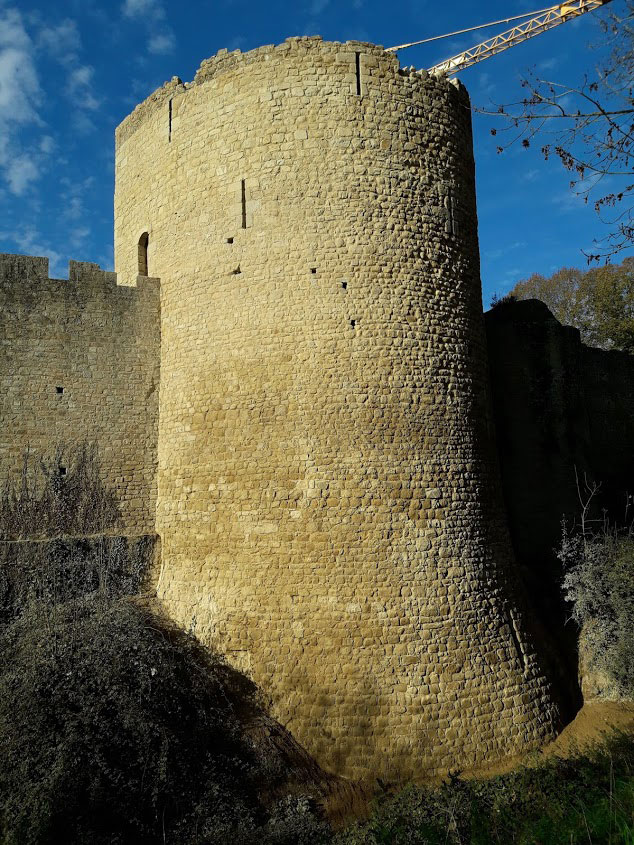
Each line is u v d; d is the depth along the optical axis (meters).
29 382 11.73
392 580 9.99
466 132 12.49
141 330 12.52
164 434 12.12
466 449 11.18
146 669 8.85
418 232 11.27
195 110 11.96
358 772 9.11
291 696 9.59
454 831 6.47
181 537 11.37
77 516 11.74
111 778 7.57
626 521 15.77
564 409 14.46
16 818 6.89
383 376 10.60
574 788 7.08
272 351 10.73
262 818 8.31
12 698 8.04
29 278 11.93
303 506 10.23
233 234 11.23
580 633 12.13
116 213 14.29
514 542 13.88
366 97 11.19
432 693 9.54
